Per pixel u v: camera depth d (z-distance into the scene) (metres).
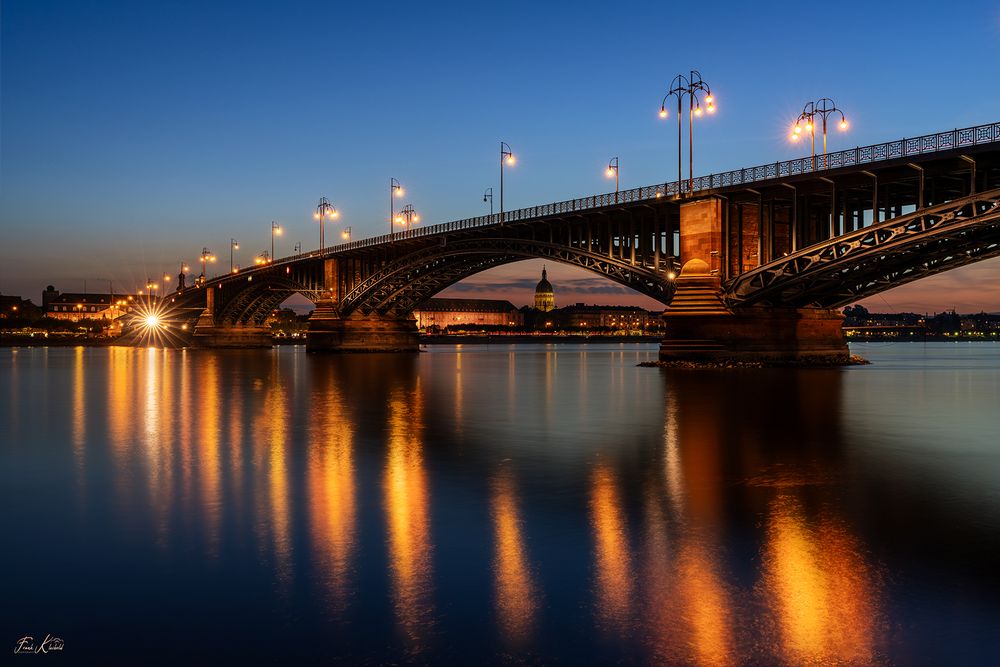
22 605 8.95
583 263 74.31
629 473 16.62
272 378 55.22
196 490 15.12
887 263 56.41
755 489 14.88
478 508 13.40
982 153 45.59
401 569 10.10
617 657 7.60
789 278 57.03
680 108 64.44
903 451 19.61
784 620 8.41
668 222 65.50
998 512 12.98
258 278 145.50
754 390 40.00
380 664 7.49
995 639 7.92
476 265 98.69
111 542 11.46
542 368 73.50
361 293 109.12
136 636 8.12
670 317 61.50
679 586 9.42
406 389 43.62
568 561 10.37
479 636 8.09
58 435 23.50
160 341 187.75
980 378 55.31
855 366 67.62
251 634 8.15
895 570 9.94
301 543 11.33
